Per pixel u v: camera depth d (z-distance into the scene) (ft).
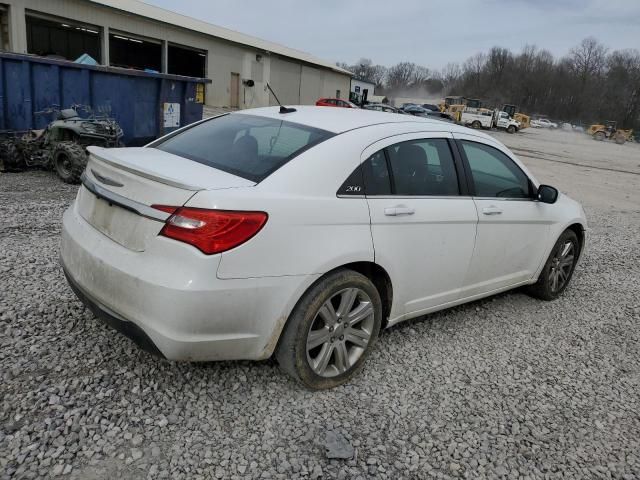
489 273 13.16
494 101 342.85
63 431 7.97
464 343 12.50
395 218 10.14
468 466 8.30
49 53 101.14
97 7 90.99
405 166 10.81
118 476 7.28
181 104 33.17
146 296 7.93
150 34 101.45
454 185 11.89
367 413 9.32
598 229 28.19
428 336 12.63
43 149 26.45
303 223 8.70
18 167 27.17
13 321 10.91
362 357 10.28
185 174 8.70
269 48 136.67
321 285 9.05
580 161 80.07
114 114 29.91
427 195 11.13
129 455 7.68
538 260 14.85
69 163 24.64
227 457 7.87
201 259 7.78
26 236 16.40
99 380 9.29
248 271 8.13
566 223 15.26
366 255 9.61
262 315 8.44
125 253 8.34
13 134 26.81
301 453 8.13
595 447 9.12
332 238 9.09
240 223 7.98
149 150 10.68
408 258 10.63
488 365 11.56
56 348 10.11
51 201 21.33
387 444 8.58
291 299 8.66
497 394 10.43
